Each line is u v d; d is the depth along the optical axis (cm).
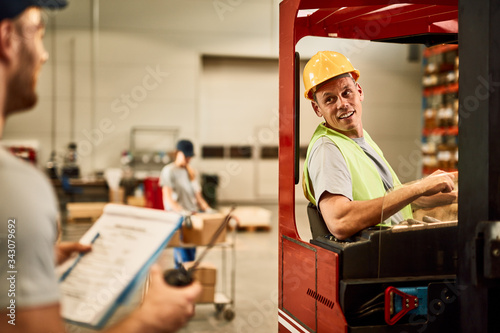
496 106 166
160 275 105
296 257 236
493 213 166
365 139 280
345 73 262
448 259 206
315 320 215
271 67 1289
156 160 1188
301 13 291
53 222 89
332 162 236
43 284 84
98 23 1189
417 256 204
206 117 1274
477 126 170
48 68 1180
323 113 265
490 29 165
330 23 299
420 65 1173
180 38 1224
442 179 209
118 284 106
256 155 1291
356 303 194
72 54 1186
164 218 114
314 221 250
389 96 1171
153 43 1215
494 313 168
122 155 1208
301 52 641
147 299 101
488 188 166
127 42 1205
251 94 1286
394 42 312
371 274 200
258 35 1253
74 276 111
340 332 192
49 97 1185
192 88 1237
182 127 1239
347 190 228
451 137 969
